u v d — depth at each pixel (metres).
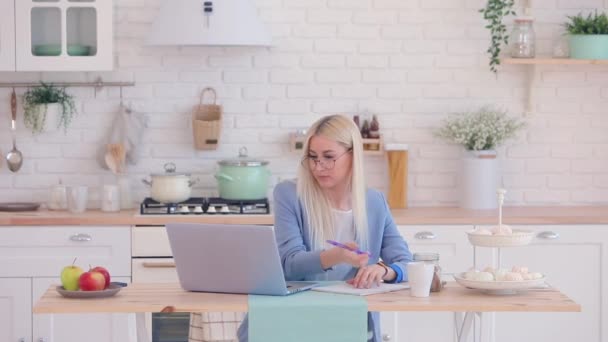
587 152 5.77
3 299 5.04
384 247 3.70
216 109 5.57
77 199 5.29
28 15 5.16
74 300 3.13
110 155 5.49
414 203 5.73
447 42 5.67
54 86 5.55
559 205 5.77
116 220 5.03
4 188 5.59
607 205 5.77
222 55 5.61
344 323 3.06
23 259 5.03
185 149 5.63
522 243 3.30
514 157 5.75
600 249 5.18
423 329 5.13
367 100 5.67
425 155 5.71
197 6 5.03
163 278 5.05
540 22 5.70
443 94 5.69
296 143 5.57
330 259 3.38
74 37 5.21
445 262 5.12
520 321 5.19
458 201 5.71
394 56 5.66
